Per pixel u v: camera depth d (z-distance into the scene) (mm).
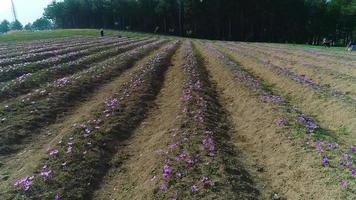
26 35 89250
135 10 139000
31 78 25297
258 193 11680
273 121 17297
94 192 11859
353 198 10492
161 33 130750
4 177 12211
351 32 123375
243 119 19328
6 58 36062
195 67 33031
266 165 13852
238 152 14977
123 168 13555
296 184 12102
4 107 18812
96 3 160750
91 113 19031
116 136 16359
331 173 12023
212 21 124938
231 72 30172
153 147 15094
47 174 12070
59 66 30453
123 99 21797
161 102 22750
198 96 22125
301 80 26953
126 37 85375
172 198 10820
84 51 42750
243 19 122062
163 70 32906
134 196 11477
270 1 115562
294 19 120000
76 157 13539
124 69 32625
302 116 18453
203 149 14070
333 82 27438
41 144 15273
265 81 29062
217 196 10844
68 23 184750
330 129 17562
